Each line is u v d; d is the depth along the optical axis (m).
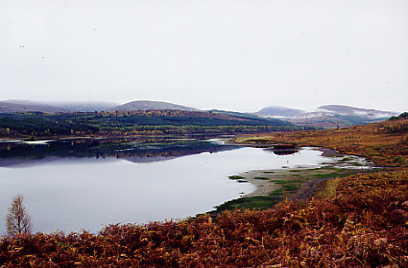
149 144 156.00
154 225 13.43
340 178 42.25
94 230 28.67
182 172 63.72
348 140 122.19
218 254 10.31
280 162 74.06
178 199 39.34
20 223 28.73
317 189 38.50
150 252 10.91
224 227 13.44
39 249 11.67
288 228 12.85
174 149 123.88
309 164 67.81
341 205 14.56
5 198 43.41
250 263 9.38
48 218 33.03
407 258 7.66
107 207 37.00
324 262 8.20
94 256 10.78
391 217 12.29
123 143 166.00
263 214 14.60
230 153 103.44
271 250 10.31
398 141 96.69
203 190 44.19
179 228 13.12
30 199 42.34
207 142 166.12
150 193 44.09
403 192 16.06
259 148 120.88
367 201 14.52
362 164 63.62
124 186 50.38
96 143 168.12
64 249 11.55
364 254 8.27
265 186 43.91
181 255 10.43
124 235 12.57
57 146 148.00
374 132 137.50
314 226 12.55
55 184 53.59
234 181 50.25
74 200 41.22
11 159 94.44
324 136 153.12
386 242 8.54
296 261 8.54
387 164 61.38
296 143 133.88
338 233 11.02
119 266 9.98
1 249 11.67
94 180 56.97
